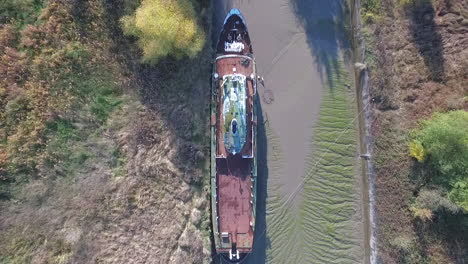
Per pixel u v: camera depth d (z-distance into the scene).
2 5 19.67
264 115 25.31
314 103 25.53
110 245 20.81
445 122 21.30
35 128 19.92
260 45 25.38
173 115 23.03
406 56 24.33
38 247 19.50
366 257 25.00
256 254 24.67
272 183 25.20
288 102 25.38
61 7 20.59
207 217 23.22
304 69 25.55
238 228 22.84
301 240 25.05
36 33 20.14
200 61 23.89
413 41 24.34
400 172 23.78
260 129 25.23
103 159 21.20
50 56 20.44
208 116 23.98
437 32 24.03
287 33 25.53
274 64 25.39
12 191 19.41
